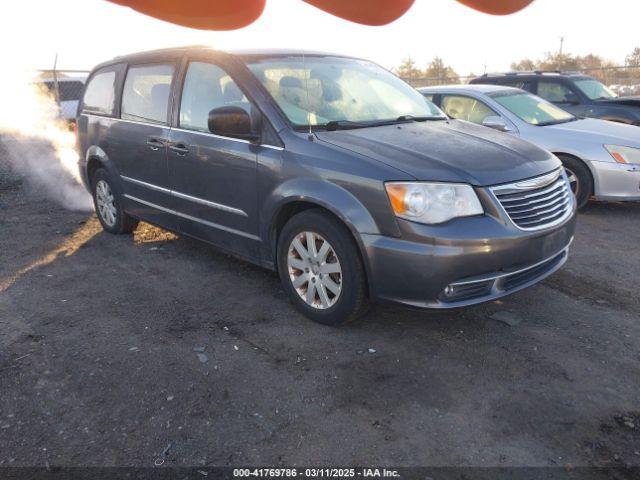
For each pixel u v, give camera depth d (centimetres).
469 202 294
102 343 329
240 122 350
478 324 346
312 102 372
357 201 303
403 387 280
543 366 298
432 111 433
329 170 316
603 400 267
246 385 284
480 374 291
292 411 262
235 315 365
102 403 270
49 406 268
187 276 435
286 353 315
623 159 589
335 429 248
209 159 389
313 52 436
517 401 267
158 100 446
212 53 403
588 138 609
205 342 329
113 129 497
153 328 348
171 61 439
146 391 279
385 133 351
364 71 442
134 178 483
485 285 303
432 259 286
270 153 347
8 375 295
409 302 300
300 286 353
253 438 243
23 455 234
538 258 313
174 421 255
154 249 502
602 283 412
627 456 229
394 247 292
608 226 570
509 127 660
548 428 247
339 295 326
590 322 349
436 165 301
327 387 281
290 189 333
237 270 445
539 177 321
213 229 407
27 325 353
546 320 352
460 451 233
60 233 559
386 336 333
